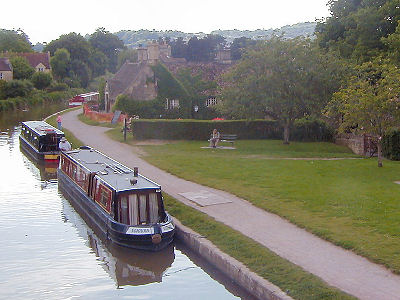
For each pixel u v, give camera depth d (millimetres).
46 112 75688
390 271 12438
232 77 36094
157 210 18250
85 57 123438
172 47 123000
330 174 24375
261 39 36812
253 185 22125
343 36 49719
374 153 33062
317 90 35125
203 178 24000
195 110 53625
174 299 13609
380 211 17266
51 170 32719
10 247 17750
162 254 16906
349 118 25594
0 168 33312
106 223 18188
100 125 49500
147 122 39219
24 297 13703
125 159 29922
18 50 128875
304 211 17672
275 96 34781
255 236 15477
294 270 12727
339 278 12125
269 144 37344
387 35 43906
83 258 16859
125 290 14266
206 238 16234
